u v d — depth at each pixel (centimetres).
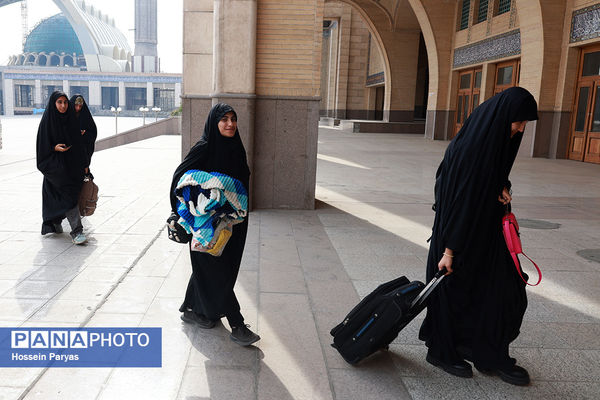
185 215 276
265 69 648
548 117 1503
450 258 248
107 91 9381
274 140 662
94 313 328
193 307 315
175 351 284
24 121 4556
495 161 241
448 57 2317
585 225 637
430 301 273
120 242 489
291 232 555
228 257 289
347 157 1402
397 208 716
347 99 3675
